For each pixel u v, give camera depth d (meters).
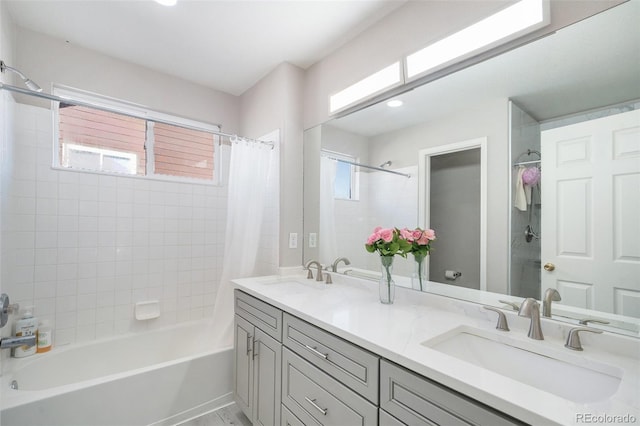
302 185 2.39
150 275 2.38
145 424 1.70
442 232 1.51
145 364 2.25
